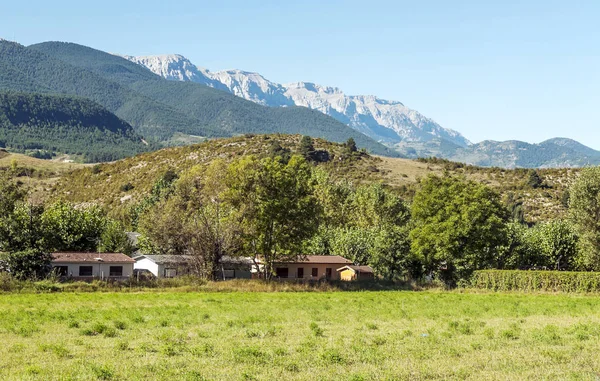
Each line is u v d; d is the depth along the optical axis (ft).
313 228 261.85
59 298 181.47
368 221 395.75
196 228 249.75
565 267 311.06
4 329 112.37
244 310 155.53
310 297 202.69
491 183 605.73
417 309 165.89
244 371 71.61
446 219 270.67
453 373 72.90
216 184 298.56
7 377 68.33
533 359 82.23
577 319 143.23
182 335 104.06
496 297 218.18
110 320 129.08
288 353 85.97
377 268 292.20
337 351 85.35
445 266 283.59
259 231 254.68
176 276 261.24
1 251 221.66
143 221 335.26
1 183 249.34
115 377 69.51
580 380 69.15
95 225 314.76
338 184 437.99
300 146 651.25
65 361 79.15
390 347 91.91
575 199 271.90
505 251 299.17
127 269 268.82
